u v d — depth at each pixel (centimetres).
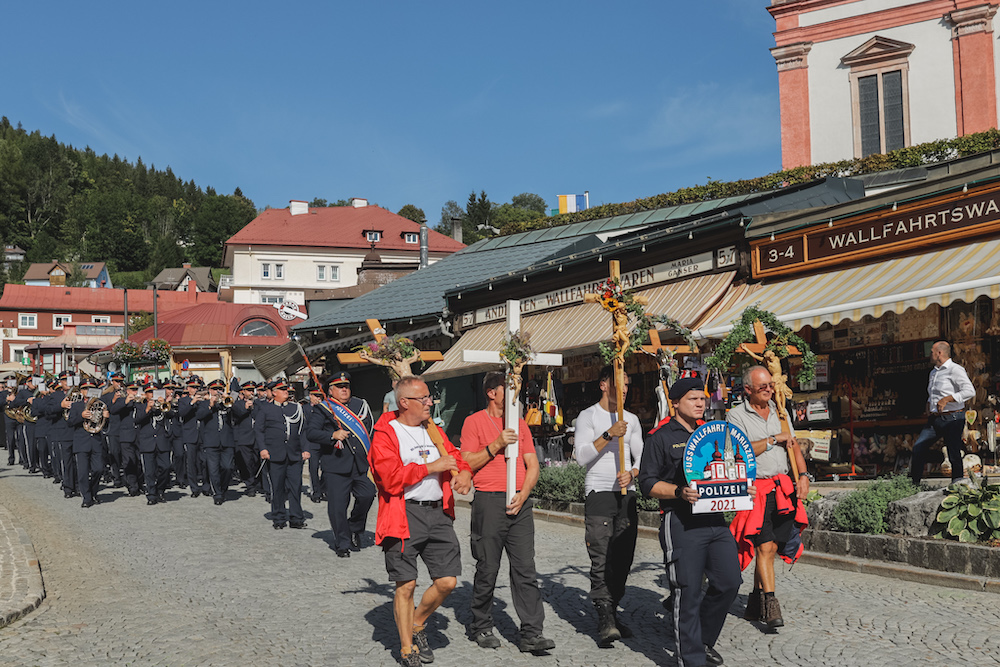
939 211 1303
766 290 1496
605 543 648
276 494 1248
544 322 1936
